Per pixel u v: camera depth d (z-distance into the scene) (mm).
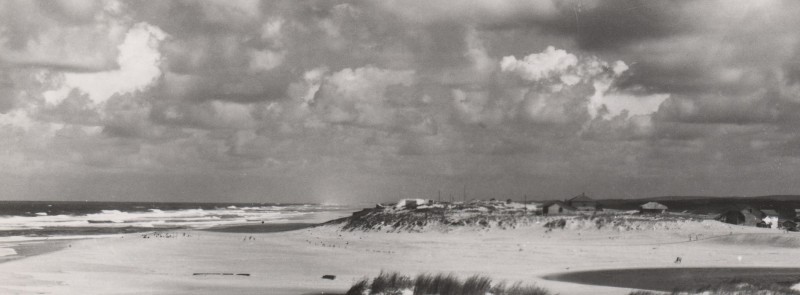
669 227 117938
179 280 56062
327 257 83000
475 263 79312
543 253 92375
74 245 89562
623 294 48219
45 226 163250
